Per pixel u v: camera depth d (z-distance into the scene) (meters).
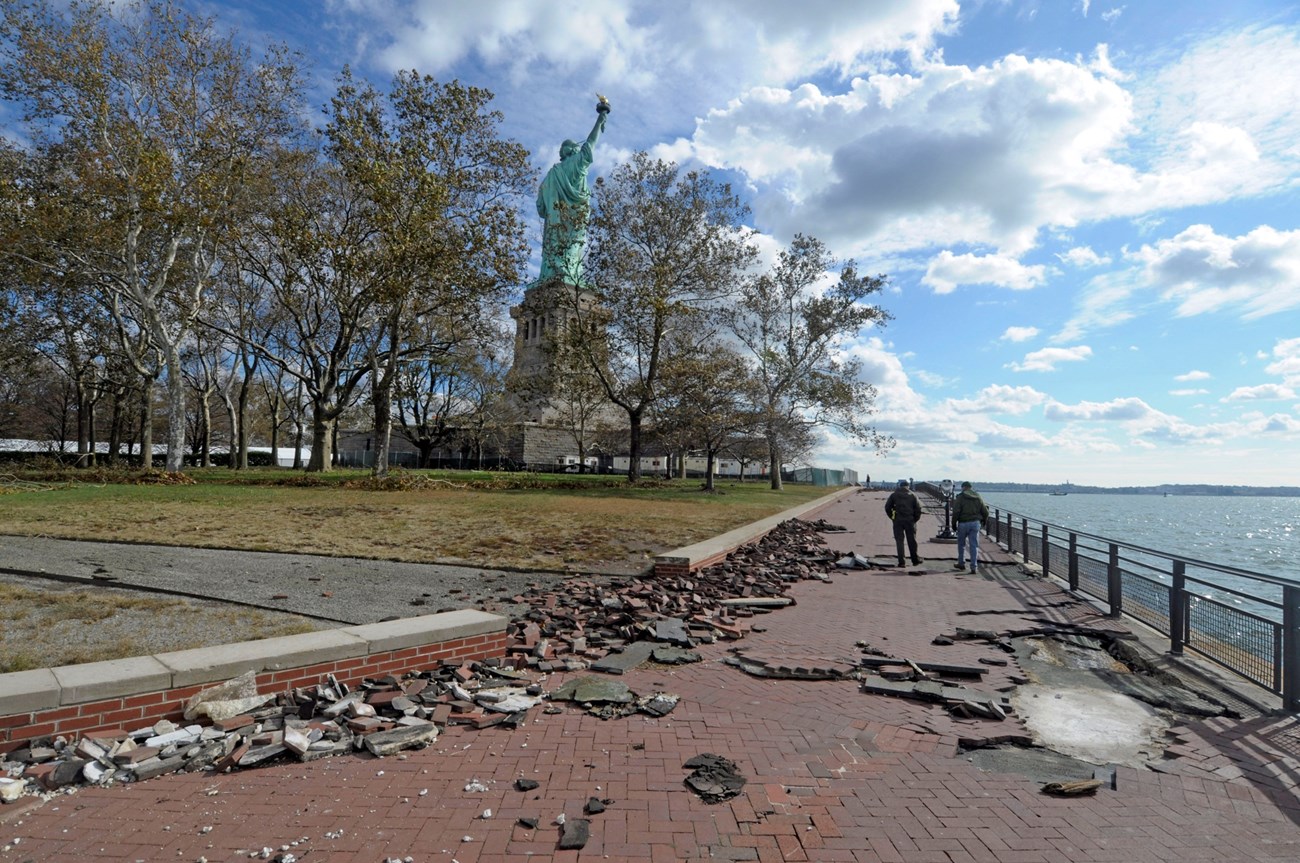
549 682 6.42
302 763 4.55
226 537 13.73
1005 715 5.75
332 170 32.09
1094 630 8.92
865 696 6.26
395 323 29.77
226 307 42.81
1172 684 6.78
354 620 7.84
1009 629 9.04
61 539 12.61
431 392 62.47
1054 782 4.44
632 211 37.69
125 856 3.45
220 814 3.88
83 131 28.44
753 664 7.13
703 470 94.69
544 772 4.48
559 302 39.69
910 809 4.07
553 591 10.38
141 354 40.06
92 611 7.26
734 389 37.47
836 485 104.31
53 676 4.70
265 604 8.27
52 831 3.65
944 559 16.78
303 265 32.78
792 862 3.50
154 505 18.69
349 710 5.25
